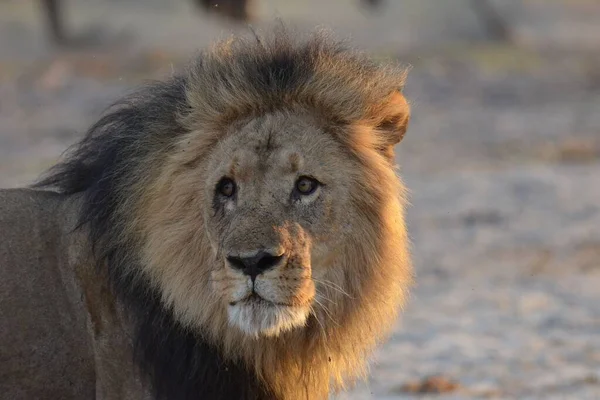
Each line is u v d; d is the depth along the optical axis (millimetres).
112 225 9578
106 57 52594
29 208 9969
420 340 16891
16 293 9703
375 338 9945
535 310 18703
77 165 10211
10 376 9703
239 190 9172
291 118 9414
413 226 25344
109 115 10219
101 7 68938
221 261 8953
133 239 9492
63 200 10102
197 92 9539
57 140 34781
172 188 9453
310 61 9594
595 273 21344
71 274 9766
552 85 49125
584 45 64562
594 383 14656
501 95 46281
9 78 46562
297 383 9750
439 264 22078
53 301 9766
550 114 42125
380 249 9633
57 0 57750
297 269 8898
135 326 9500
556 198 28109
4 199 9969
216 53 9797
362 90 9633
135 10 69312
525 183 29859
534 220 25828
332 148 9422
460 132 38250
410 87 47125
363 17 68688
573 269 21672
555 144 36031
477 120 40531
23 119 38469
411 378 14914
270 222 8953
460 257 22625
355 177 9500
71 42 58594
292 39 9969
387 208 9656
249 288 8789
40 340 9703
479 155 34281
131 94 10477
